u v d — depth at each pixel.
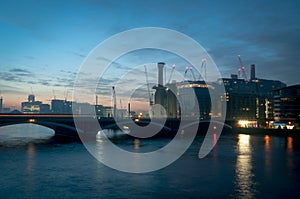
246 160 72.19
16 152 83.75
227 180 50.53
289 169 60.28
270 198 40.69
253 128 171.00
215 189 45.03
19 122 118.44
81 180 50.41
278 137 145.75
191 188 45.50
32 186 46.59
